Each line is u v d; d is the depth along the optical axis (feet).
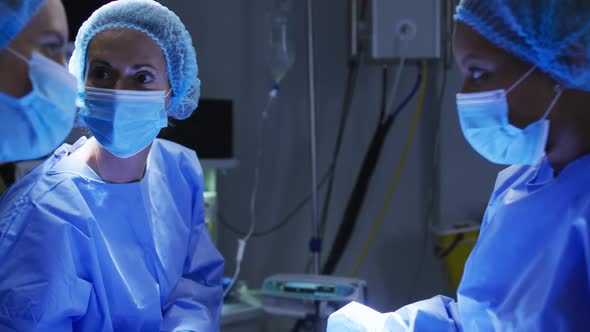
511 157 2.81
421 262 7.66
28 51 2.47
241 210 7.28
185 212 4.42
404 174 7.59
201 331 3.76
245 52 7.20
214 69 7.02
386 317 3.49
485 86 2.68
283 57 7.13
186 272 4.37
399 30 6.56
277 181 7.42
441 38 6.75
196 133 5.94
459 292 3.14
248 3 7.18
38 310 3.05
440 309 3.48
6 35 2.39
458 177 7.40
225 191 7.18
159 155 4.40
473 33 2.66
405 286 7.71
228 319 5.49
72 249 3.38
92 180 3.70
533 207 2.80
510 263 2.86
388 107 7.50
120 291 3.61
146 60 3.51
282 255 7.48
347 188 7.63
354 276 7.54
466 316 3.10
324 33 7.45
